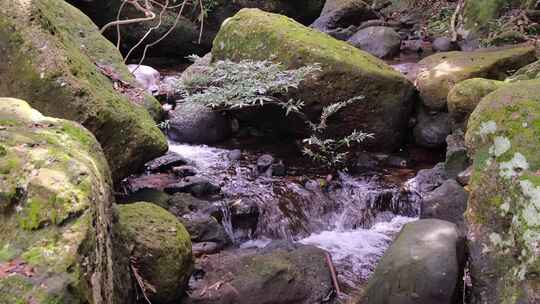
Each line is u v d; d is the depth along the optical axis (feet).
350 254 11.46
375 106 14.49
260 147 15.46
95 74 10.82
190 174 13.23
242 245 11.59
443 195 11.72
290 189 13.01
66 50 9.93
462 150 12.99
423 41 25.77
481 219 8.27
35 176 5.21
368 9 28.78
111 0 21.22
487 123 8.63
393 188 13.34
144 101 13.43
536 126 8.05
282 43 14.83
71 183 5.24
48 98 9.21
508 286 7.47
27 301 4.28
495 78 15.40
